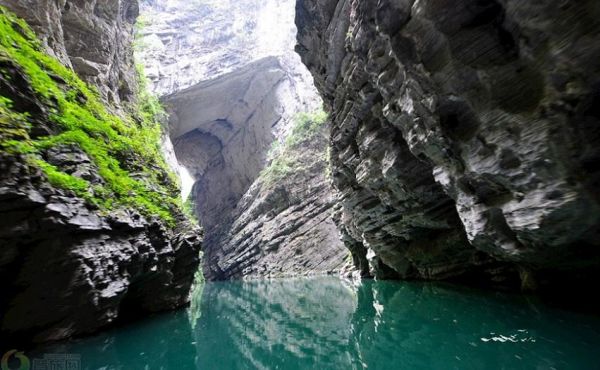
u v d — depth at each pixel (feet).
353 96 45.47
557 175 22.76
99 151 39.63
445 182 33.73
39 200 26.14
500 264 47.19
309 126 144.46
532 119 22.63
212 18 172.86
